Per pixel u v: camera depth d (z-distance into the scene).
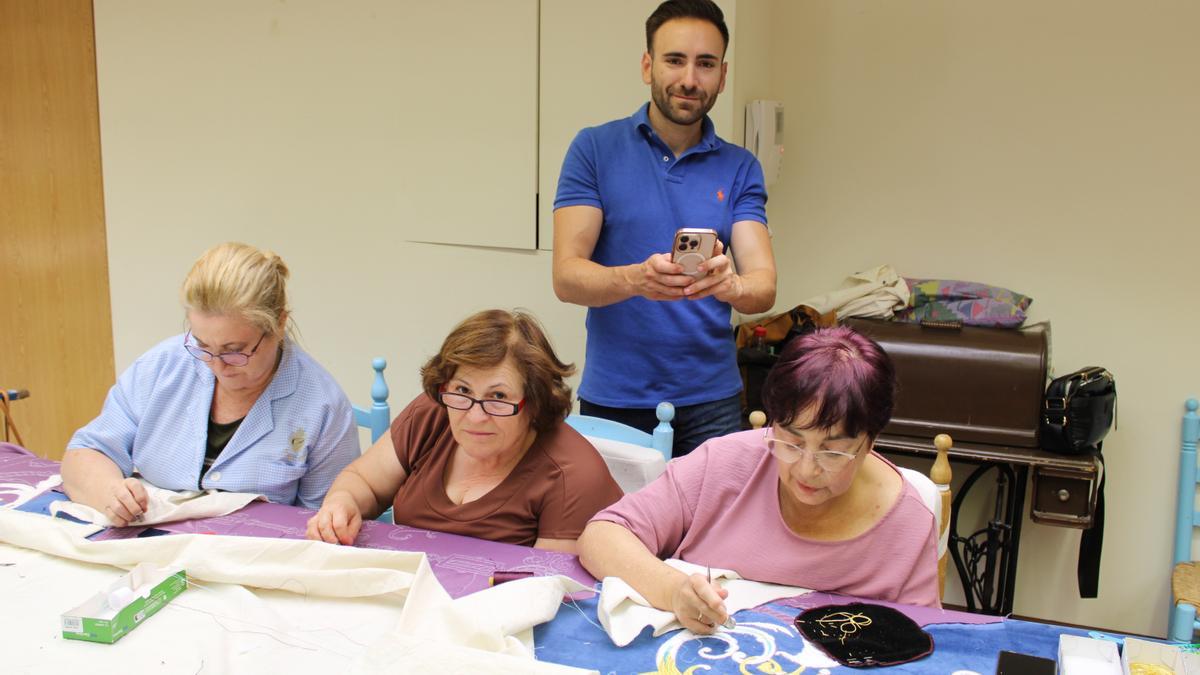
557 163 2.60
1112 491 2.74
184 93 2.96
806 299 2.99
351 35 2.76
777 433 1.15
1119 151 2.61
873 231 2.89
